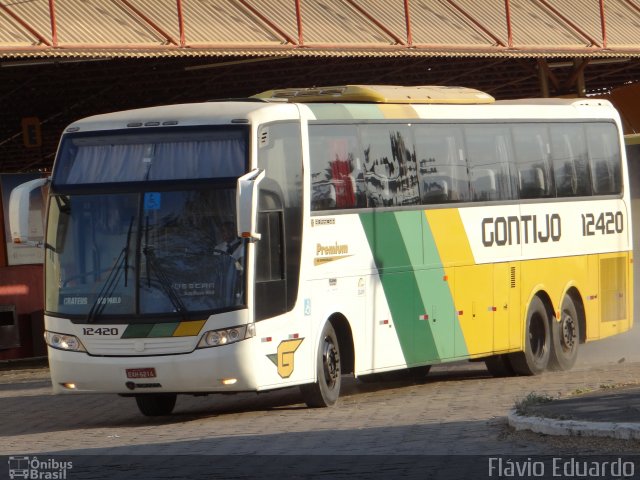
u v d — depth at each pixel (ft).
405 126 130.21
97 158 114.21
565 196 152.56
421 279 130.31
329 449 87.20
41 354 191.52
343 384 149.79
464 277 136.26
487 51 207.82
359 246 122.42
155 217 110.93
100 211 112.47
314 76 241.35
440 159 134.41
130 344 109.60
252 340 108.78
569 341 151.94
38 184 114.73
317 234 116.88
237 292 108.68
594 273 156.76
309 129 117.70
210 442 94.63
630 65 284.20
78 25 161.17
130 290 110.32
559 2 235.61
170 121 112.98
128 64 213.05
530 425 86.38
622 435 79.61
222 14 179.11
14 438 106.93
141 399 120.78
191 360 108.17
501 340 141.18
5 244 187.83
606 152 160.45
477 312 137.90
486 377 148.56
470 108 140.05
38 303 191.52
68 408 133.08
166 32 168.04
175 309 109.09
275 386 111.04
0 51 148.66
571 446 79.97
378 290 124.57
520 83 298.15
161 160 112.27
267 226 111.34
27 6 160.56
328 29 188.75
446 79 263.70
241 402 133.59
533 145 148.25
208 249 109.50
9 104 258.98
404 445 86.69
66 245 113.09
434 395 126.41
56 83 230.48
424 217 131.23
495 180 142.00
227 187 110.01
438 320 132.46
